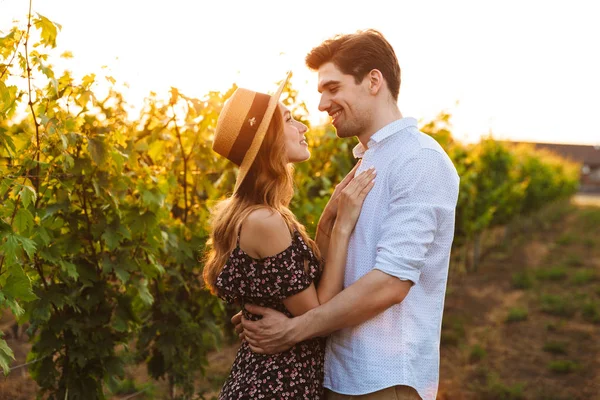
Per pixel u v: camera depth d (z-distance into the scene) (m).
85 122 3.01
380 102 2.14
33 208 2.73
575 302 9.37
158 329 3.58
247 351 2.19
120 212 3.03
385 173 2.09
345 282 2.13
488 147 12.59
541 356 6.99
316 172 5.53
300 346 2.10
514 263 13.17
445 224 2.06
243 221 2.06
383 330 2.05
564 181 25.78
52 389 3.08
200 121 3.70
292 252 2.05
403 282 1.97
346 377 2.09
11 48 2.53
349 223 2.11
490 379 6.09
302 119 4.87
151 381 4.73
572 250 15.23
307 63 2.23
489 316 8.84
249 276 2.06
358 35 2.15
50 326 2.98
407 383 2.03
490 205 11.91
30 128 3.11
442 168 2.04
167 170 3.82
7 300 2.24
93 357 3.07
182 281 3.62
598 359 6.85
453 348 7.21
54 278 3.02
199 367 3.80
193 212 3.94
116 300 3.19
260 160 2.14
